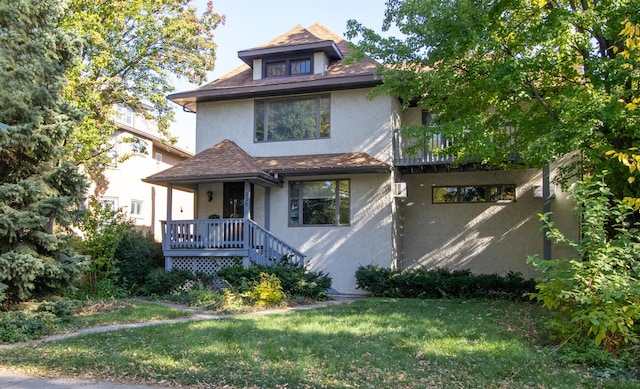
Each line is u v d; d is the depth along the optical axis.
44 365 6.72
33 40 10.43
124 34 18.66
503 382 5.79
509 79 10.56
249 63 18.27
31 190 9.65
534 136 11.57
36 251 10.17
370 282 14.90
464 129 11.62
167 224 16.03
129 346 7.67
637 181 10.23
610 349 6.70
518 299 13.69
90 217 14.42
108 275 14.70
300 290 13.78
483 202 16.64
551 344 7.60
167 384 5.86
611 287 6.60
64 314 10.03
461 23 10.70
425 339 7.94
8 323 8.76
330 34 19.55
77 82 16.05
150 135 23.30
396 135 16.22
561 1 11.14
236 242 15.34
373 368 6.35
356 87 16.38
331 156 16.27
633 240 8.67
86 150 16.52
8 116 9.78
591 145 10.47
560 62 11.18
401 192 15.68
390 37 12.14
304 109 17.00
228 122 17.83
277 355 6.99
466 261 16.62
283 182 16.83
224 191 17.58
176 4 19.23
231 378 5.96
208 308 12.24
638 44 6.55
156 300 13.90
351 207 16.11
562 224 15.72
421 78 11.70
